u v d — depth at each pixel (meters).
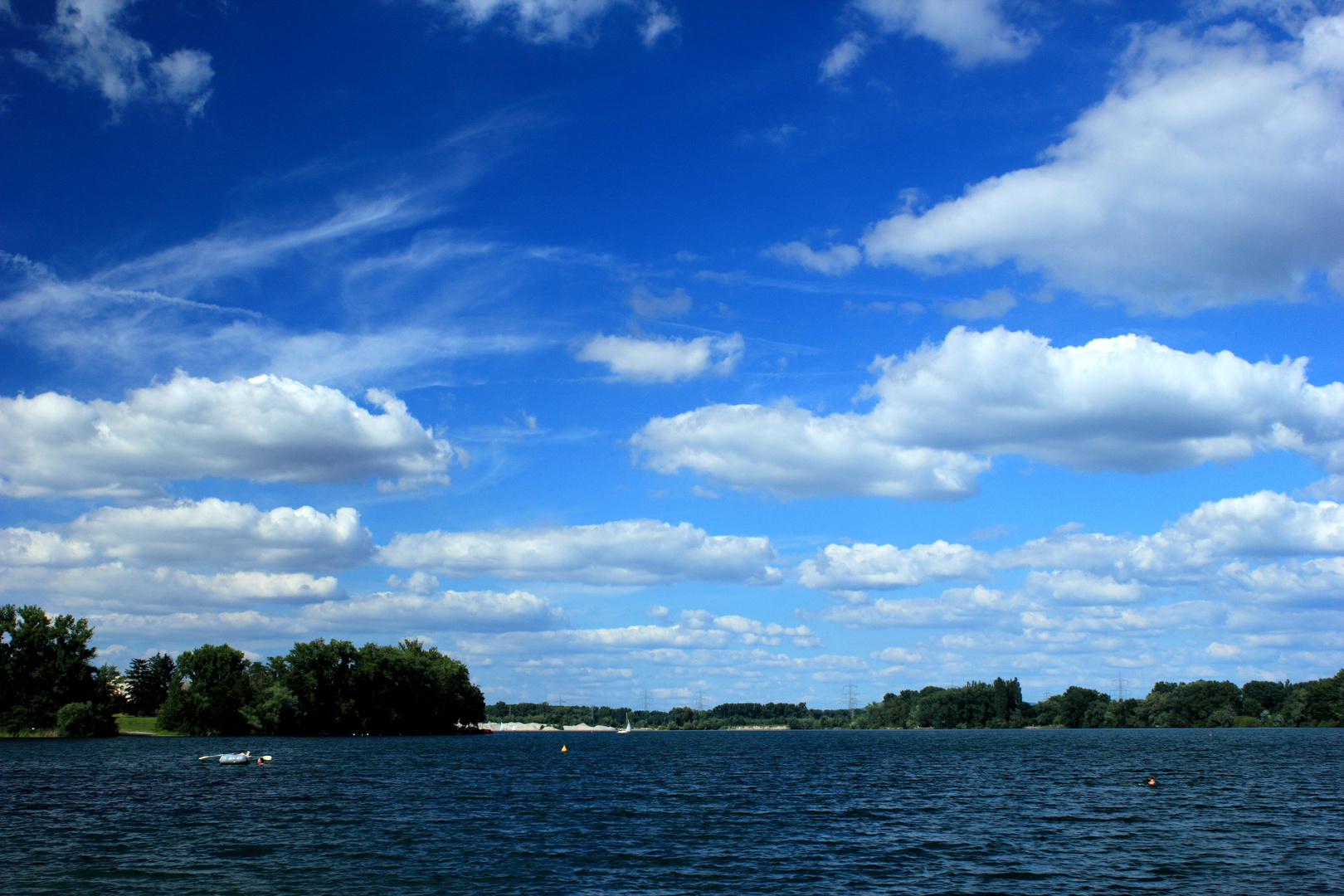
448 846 53.41
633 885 43.38
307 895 40.97
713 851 52.47
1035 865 48.44
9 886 42.38
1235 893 42.00
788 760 149.12
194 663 195.50
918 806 75.19
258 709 193.12
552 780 100.19
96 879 43.78
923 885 43.62
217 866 47.03
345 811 68.94
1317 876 45.59
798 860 49.75
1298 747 174.38
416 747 175.00
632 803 76.81
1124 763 130.62
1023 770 118.75
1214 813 69.88
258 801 75.44
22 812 66.88
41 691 177.50
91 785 87.06
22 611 180.00
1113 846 54.44
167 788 84.69
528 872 46.19
